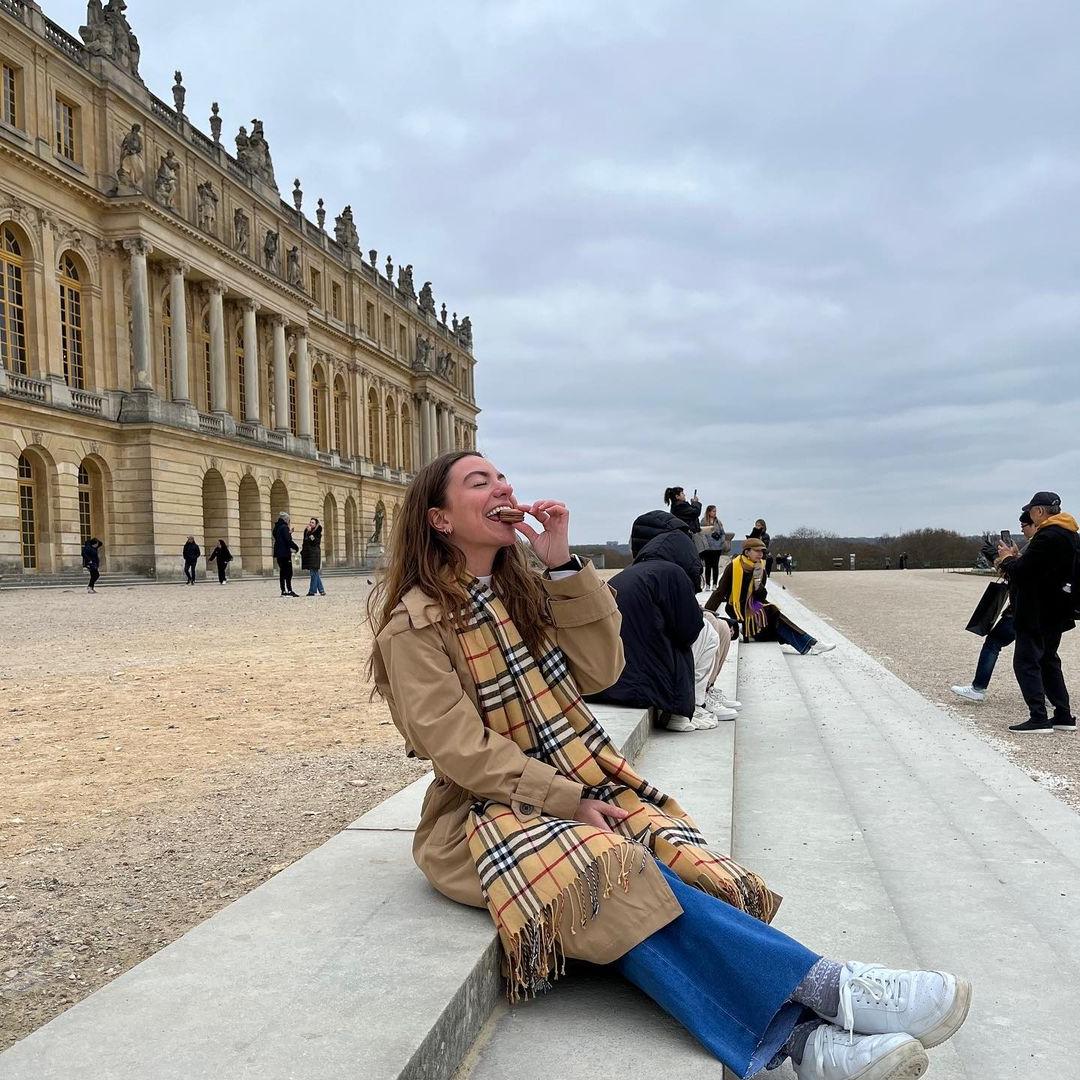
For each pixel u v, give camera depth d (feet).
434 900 9.38
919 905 12.80
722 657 24.67
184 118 144.77
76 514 118.52
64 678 32.73
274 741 22.12
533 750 9.32
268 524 162.20
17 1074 6.06
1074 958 11.28
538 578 10.03
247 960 7.90
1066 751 23.03
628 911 8.07
